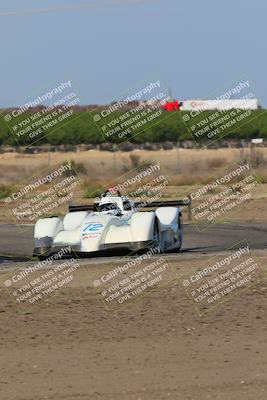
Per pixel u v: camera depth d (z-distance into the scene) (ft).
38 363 115.14
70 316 143.74
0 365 114.93
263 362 111.45
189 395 99.40
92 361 115.03
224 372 107.65
